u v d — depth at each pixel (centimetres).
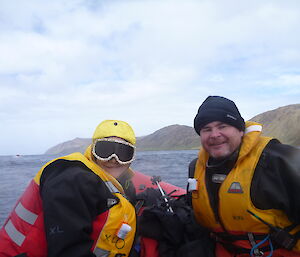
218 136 185
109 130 202
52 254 148
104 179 189
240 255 190
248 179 177
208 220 207
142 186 370
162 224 228
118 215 176
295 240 174
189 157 2659
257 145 187
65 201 154
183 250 209
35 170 1888
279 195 167
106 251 170
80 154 198
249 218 177
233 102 196
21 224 168
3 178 1367
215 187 202
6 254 164
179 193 357
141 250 232
